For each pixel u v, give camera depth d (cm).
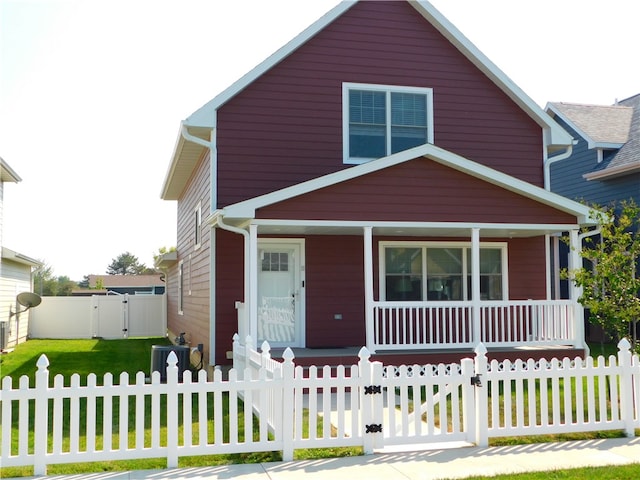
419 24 1523
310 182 1170
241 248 1384
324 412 737
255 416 930
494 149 1548
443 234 1451
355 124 1468
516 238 1566
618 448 766
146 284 7319
